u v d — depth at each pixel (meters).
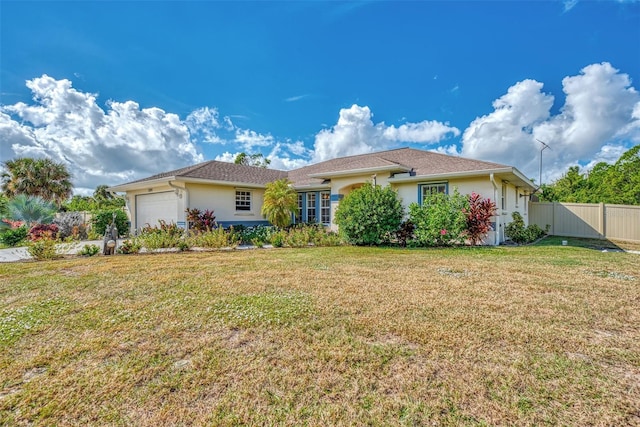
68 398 2.65
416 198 14.23
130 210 18.64
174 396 2.66
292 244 12.81
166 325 4.12
